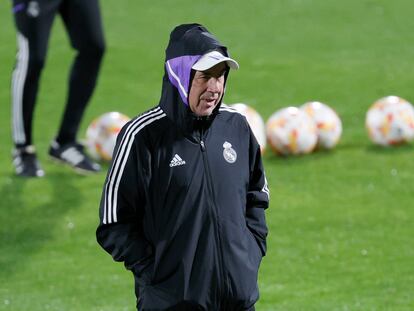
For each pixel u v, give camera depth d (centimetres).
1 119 4669
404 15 6134
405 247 3234
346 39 5759
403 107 4125
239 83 5097
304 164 3988
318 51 5572
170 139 1853
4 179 3872
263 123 4225
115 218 1859
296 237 3347
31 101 3838
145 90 5041
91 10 3809
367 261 3144
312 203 3625
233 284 1858
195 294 1845
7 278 3102
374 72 5184
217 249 1852
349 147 4159
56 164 4031
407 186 3741
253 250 1912
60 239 3400
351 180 3819
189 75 1806
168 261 1852
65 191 3772
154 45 5656
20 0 3747
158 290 1869
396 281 2981
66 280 3081
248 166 1934
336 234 3362
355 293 2911
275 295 2912
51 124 4600
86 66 3878
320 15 6175
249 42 5747
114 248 1881
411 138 4116
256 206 1975
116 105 4841
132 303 2906
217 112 1878
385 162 3975
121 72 5262
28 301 2917
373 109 4150
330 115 4109
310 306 2820
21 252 3297
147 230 1880
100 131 4050
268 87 5038
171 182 1845
